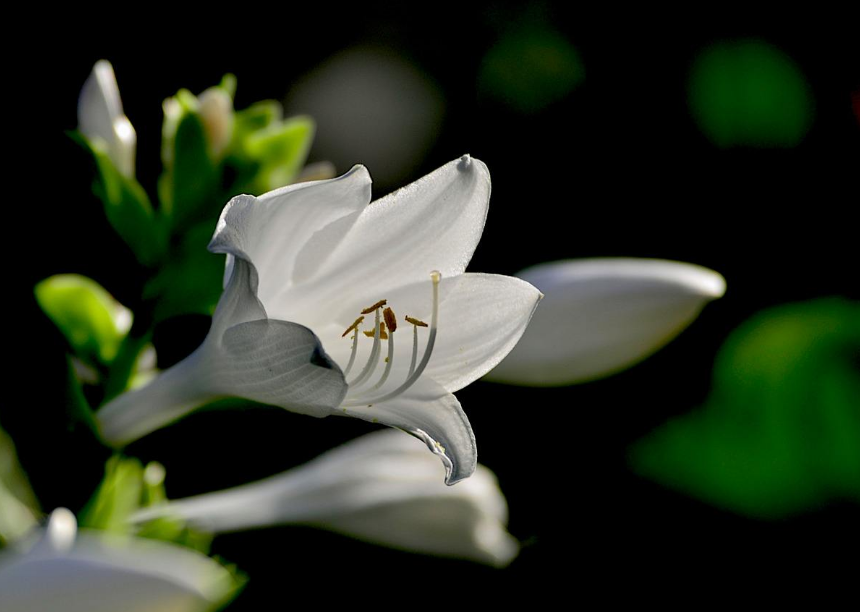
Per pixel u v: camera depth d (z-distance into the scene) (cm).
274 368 52
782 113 71
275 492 60
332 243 53
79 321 57
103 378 57
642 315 61
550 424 72
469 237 53
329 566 67
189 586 50
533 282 61
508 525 72
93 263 66
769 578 68
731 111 71
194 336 59
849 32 72
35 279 68
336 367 51
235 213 51
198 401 55
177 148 57
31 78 73
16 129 73
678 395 73
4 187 69
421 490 60
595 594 71
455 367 53
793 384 65
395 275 54
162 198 58
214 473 66
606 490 71
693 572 70
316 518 60
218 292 57
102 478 56
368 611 67
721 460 66
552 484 72
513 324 53
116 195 57
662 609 70
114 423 56
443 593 68
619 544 70
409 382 53
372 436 61
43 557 50
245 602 66
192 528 58
